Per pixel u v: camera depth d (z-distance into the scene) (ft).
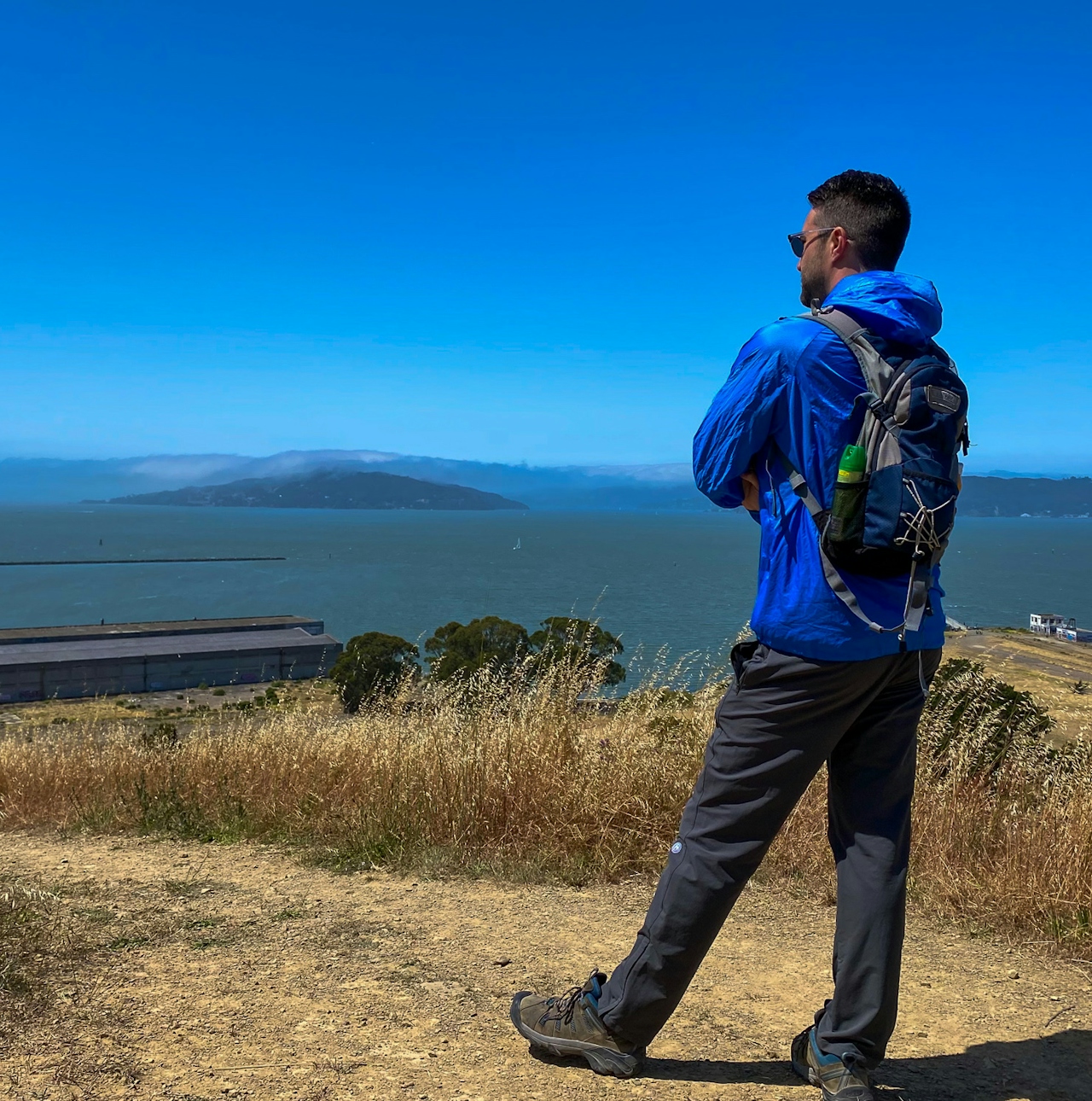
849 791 6.23
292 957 9.18
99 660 241.96
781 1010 8.11
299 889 12.06
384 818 14.25
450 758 14.90
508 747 14.66
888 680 5.91
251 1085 6.35
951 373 5.89
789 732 5.91
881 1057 6.15
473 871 12.72
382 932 10.12
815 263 6.54
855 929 6.03
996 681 14.78
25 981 7.93
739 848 6.09
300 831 15.25
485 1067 6.74
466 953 9.44
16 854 15.12
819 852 12.39
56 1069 6.42
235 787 18.03
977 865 11.23
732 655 6.21
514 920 10.69
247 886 12.26
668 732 14.90
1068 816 11.34
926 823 12.16
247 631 323.57
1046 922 10.14
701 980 8.80
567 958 9.38
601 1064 6.59
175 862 13.94
